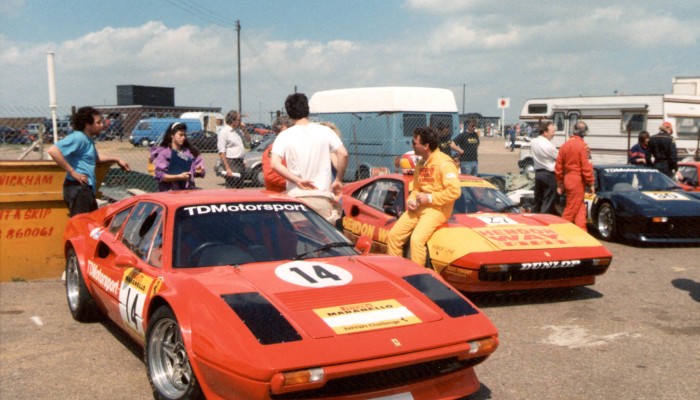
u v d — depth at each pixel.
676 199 9.23
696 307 5.96
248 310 3.12
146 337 3.68
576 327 5.33
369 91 14.66
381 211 7.38
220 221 4.12
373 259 4.09
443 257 5.96
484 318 3.44
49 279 7.08
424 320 3.28
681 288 6.73
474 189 7.25
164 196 4.52
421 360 3.07
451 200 6.00
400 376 3.19
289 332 3.00
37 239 7.01
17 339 4.97
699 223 8.97
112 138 12.85
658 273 7.45
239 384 2.88
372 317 3.22
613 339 5.00
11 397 3.85
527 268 5.75
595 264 6.02
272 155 5.60
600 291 6.59
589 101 20.48
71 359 4.52
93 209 6.82
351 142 15.20
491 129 37.78
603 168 10.35
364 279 3.65
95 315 5.37
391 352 3.01
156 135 19.88
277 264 3.84
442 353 3.13
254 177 16.02
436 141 6.12
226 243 3.97
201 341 3.08
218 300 3.21
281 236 4.16
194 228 4.03
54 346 4.80
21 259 6.96
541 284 5.98
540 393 3.90
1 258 6.86
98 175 7.51
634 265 7.91
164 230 4.04
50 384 4.05
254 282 3.47
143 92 62.84
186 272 3.71
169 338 3.61
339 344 2.98
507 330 5.25
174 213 4.10
